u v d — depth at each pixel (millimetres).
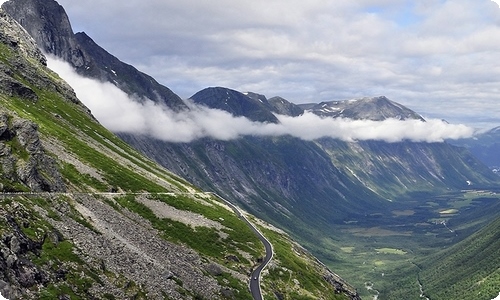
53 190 174875
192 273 176750
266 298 195250
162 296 139625
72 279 120375
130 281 135750
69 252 130000
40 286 110438
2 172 157375
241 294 187125
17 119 188875
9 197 142000
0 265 105188
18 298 101938
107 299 121625
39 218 138875
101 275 129875
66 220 148500
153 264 155500
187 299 149000
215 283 179375
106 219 176875
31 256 118438
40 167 179125
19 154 174000
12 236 116500
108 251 144500
